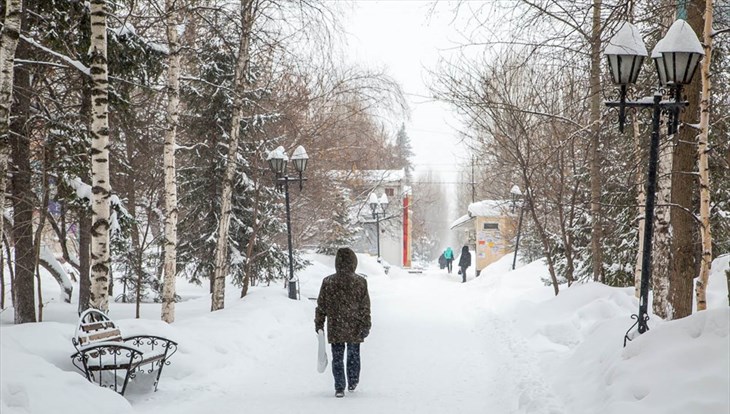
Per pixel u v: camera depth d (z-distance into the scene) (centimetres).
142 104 1500
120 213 1325
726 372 536
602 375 706
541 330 1184
